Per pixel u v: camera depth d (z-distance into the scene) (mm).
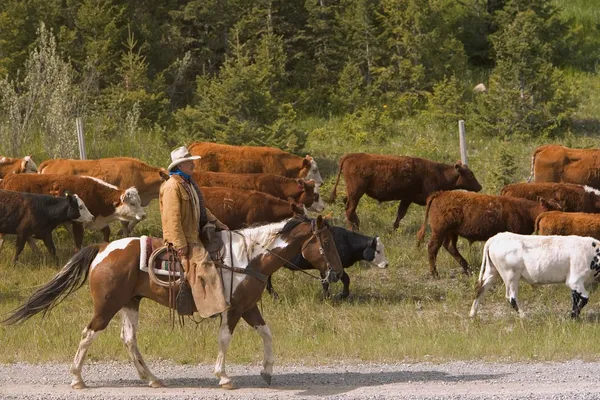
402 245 17953
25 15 25453
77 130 20984
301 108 26344
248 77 21828
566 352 11562
